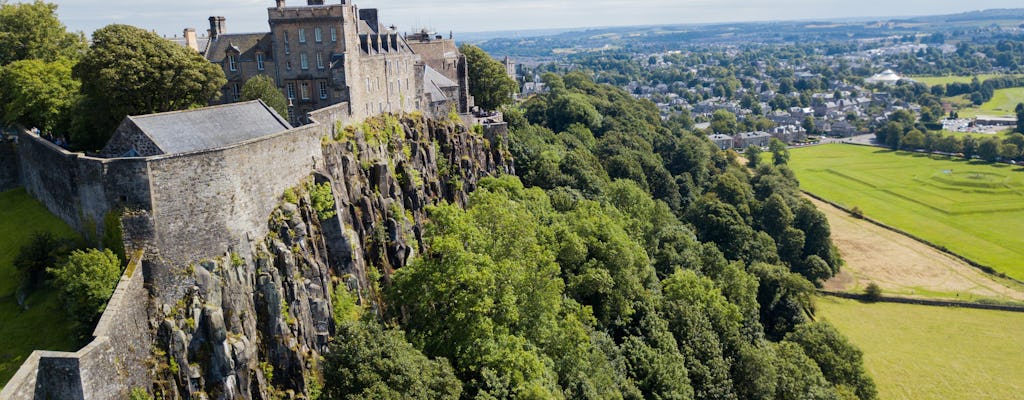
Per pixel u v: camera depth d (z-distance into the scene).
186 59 88.19
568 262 110.75
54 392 49.38
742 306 134.38
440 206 96.69
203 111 70.62
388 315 84.50
